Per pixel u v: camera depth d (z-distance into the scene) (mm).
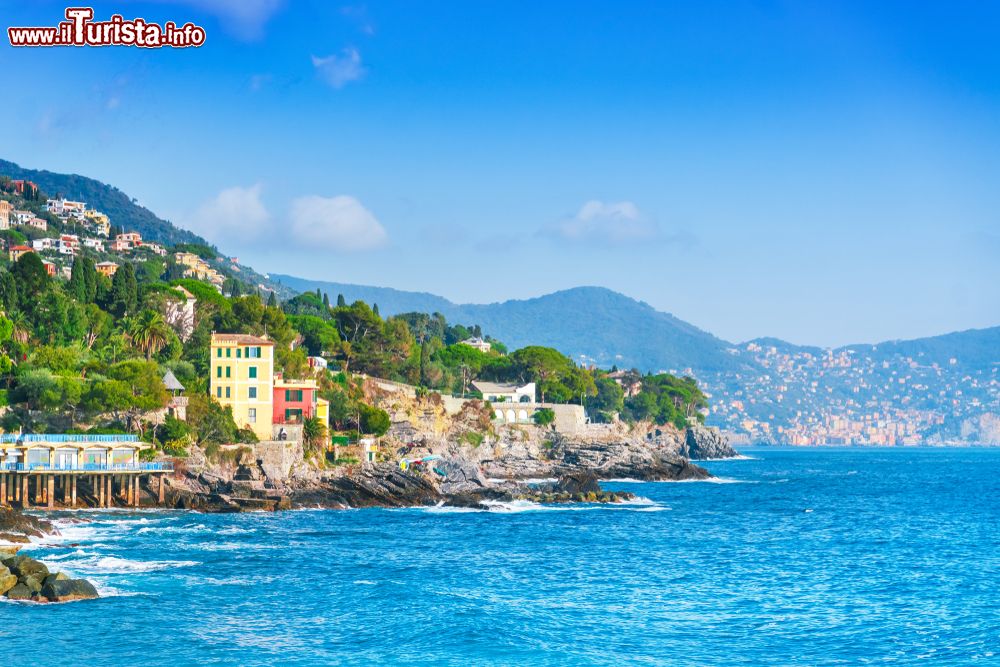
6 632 79812
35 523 125375
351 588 98812
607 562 117688
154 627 82375
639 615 90312
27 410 166500
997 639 82688
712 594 99938
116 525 137375
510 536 138250
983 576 110500
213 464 167125
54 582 90000
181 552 116375
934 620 89312
